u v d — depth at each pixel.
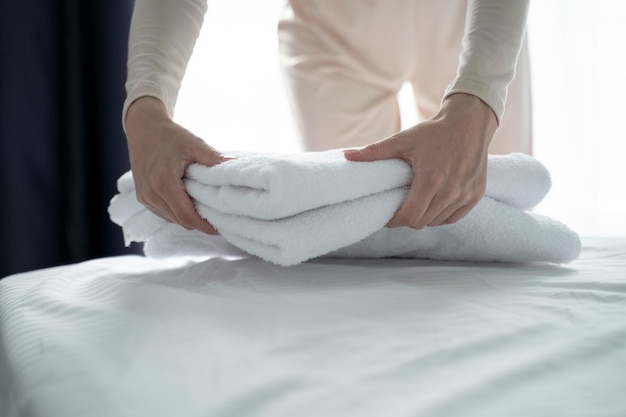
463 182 0.65
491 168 0.72
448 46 1.07
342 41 1.08
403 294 0.52
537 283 0.58
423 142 0.65
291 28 1.12
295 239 0.59
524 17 0.81
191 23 0.94
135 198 0.79
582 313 0.45
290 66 1.12
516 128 1.08
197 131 1.92
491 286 0.57
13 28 1.54
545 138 1.97
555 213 1.97
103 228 1.66
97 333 0.44
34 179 1.59
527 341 0.39
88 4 1.64
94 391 0.32
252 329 0.41
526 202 0.75
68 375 0.36
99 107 1.64
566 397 0.29
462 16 1.04
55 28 1.60
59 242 1.64
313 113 1.11
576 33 1.93
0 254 1.56
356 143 1.13
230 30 1.92
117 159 1.65
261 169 0.57
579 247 0.71
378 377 0.32
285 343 0.38
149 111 0.79
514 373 0.32
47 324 0.49
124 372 0.34
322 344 0.38
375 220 0.62
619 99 1.97
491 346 0.37
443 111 0.70
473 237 0.71
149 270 0.72
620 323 0.42
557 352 0.36
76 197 1.64
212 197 0.63
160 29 0.90
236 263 0.70
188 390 0.31
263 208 0.56
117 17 1.63
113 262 0.84
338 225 0.60
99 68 1.64
